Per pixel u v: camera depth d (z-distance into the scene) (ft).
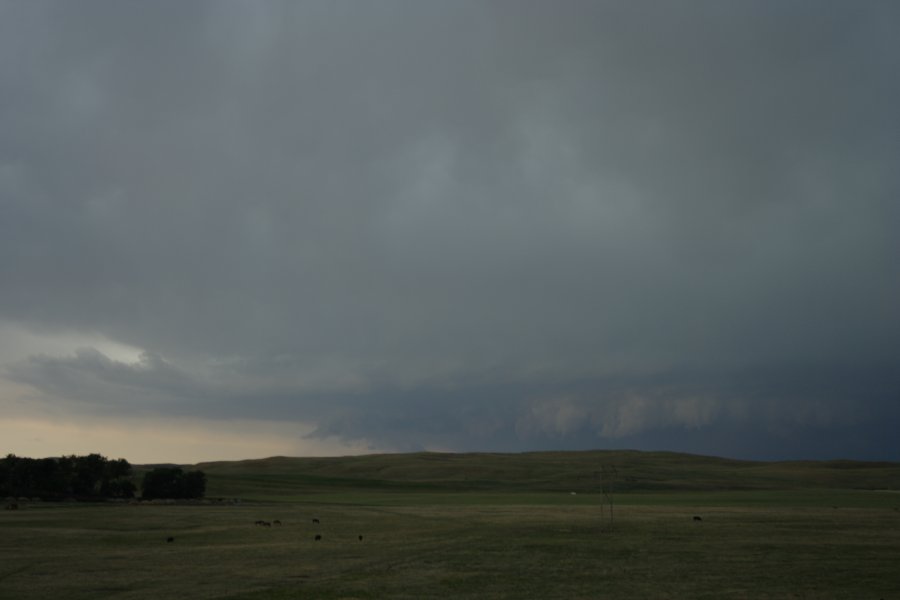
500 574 136.05
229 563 149.69
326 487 594.65
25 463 375.25
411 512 306.14
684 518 254.88
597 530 214.28
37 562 150.82
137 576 132.77
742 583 126.93
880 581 128.77
